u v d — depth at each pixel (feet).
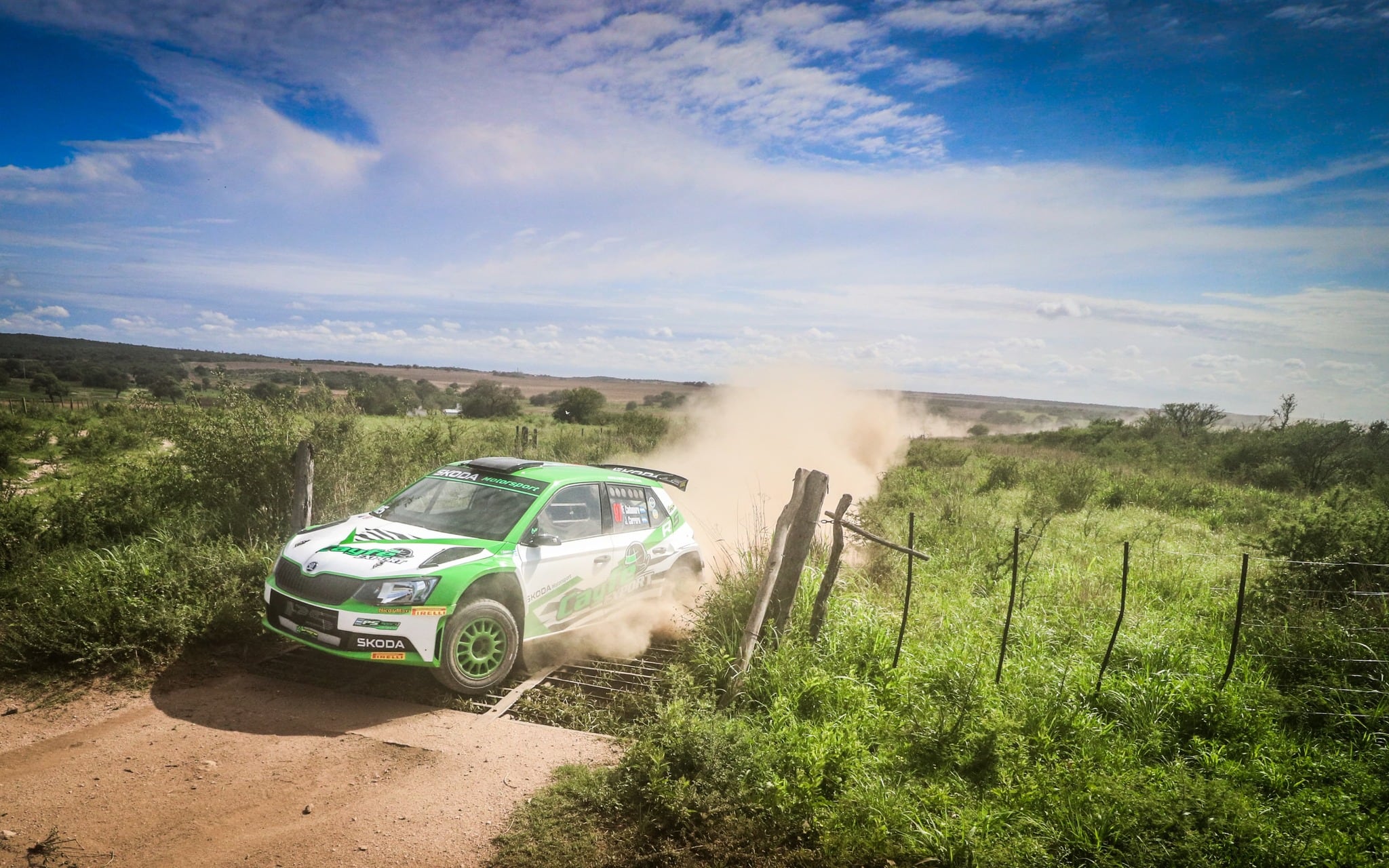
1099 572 30.83
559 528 21.04
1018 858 11.82
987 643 21.21
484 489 21.56
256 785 13.42
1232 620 24.02
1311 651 19.98
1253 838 12.05
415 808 12.98
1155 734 16.01
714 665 18.45
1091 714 16.66
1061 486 52.75
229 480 28.73
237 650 19.53
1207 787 13.16
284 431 29.66
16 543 25.02
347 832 12.16
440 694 17.90
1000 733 15.26
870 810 12.75
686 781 13.29
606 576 22.06
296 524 25.76
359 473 31.81
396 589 17.04
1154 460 84.53
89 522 26.76
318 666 19.08
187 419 29.07
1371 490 56.03
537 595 19.80
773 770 14.08
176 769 13.76
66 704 16.08
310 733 15.57
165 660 18.37
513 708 17.89
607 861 11.78
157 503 28.60
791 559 20.30
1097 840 12.18
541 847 12.00
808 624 20.92
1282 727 16.97
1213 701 16.90
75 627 18.03
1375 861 11.83
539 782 14.14
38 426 71.05
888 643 20.25
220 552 23.06
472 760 14.83
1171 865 11.84
